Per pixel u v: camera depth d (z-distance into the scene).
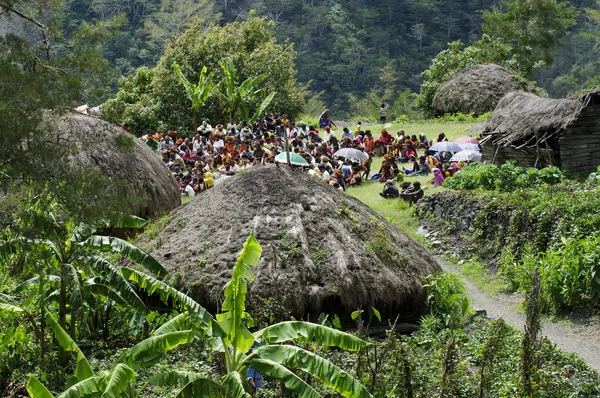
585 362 15.32
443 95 47.22
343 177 29.77
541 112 26.69
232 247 16.19
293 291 15.41
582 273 17.77
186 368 14.01
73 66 14.28
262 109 36.62
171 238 17.06
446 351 13.20
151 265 14.44
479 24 111.19
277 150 29.86
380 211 26.14
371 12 110.12
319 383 13.13
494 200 22.38
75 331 15.42
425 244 23.47
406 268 16.97
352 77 101.50
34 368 14.23
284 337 11.40
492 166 24.72
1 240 14.40
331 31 106.44
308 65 101.00
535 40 62.62
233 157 30.12
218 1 109.88
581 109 25.06
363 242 16.92
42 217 13.80
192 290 15.66
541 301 18.08
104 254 17.06
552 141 25.94
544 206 20.91
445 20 111.00
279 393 13.34
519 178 23.91
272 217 16.66
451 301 16.75
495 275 20.83
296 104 46.34
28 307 15.62
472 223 22.81
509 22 63.00
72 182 13.45
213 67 43.66
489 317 18.12
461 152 30.16
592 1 103.50
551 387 13.41
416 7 110.19
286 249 16.00
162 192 22.83
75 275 13.83
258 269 15.60
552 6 62.19
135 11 99.88
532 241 20.66
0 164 13.17
